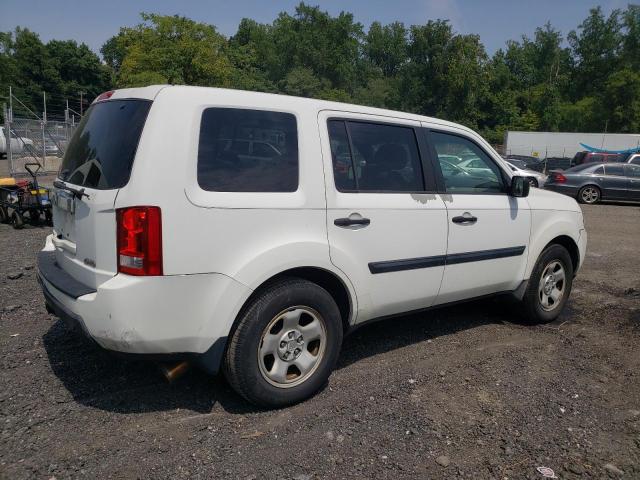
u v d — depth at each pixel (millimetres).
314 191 3459
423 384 3809
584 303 6016
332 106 3730
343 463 2865
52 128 18672
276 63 66188
